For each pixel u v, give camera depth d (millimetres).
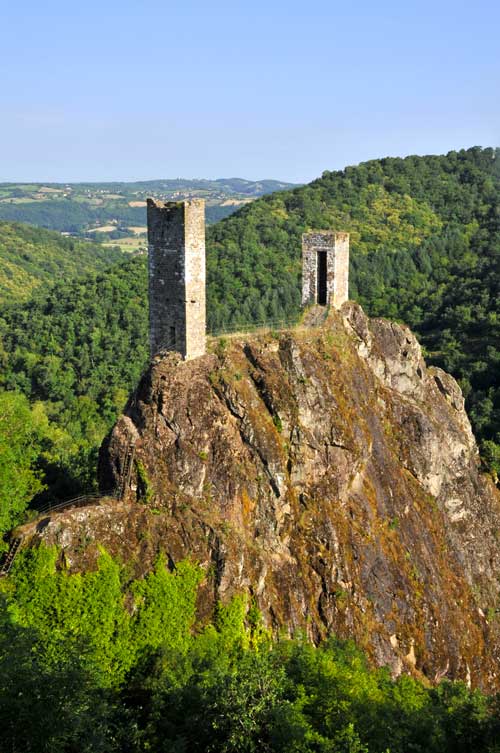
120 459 30281
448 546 40781
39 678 19656
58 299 121688
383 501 37000
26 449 38281
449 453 43562
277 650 27703
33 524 27969
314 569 32500
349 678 26500
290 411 33750
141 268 131375
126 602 27453
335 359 37531
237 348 34219
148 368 32250
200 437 31000
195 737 23609
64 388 97312
